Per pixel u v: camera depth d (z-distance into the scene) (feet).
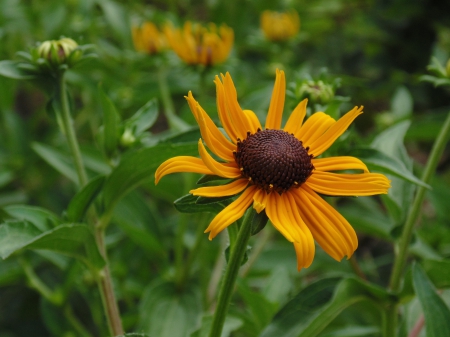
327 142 1.14
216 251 1.71
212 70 1.65
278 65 2.16
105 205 1.27
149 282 1.81
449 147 2.43
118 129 1.31
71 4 2.21
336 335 1.40
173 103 2.46
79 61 1.25
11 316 1.98
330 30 2.88
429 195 1.72
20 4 2.53
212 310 1.53
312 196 1.09
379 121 1.98
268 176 1.08
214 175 1.09
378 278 2.02
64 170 1.59
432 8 2.53
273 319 1.27
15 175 2.01
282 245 1.77
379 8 2.69
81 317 1.97
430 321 1.21
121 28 2.16
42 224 1.23
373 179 1.10
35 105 2.85
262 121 1.60
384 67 2.66
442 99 2.56
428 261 1.26
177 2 2.83
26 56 1.25
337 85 1.32
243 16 2.50
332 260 1.74
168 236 1.83
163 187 1.67
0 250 1.15
